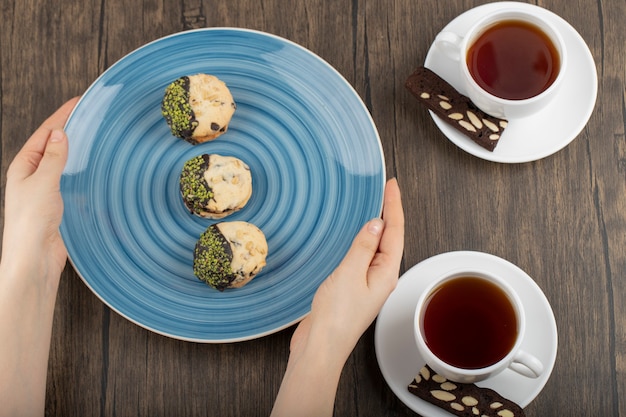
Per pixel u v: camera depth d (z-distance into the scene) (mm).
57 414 1039
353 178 1033
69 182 1037
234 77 1057
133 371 1044
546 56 1020
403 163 1071
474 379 956
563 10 1086
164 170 1049
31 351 982
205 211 1026
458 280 979
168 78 1057
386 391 1036
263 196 1046
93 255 1026
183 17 1100
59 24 1098
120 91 1052
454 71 1056
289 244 1030
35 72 1093
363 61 1090
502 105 1005
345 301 934
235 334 1005
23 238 987
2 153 1085
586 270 1046
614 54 1076
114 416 1040
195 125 1024
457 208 1062
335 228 1028
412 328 1008
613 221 1050
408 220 1064
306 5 1097
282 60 1053
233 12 1100
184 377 1042
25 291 987
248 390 1041
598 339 1035
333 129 1040
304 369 927
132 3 1099
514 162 1032
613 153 1060
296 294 1015
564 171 1061
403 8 1092
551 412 1027
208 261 1000
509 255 1055
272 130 1050
